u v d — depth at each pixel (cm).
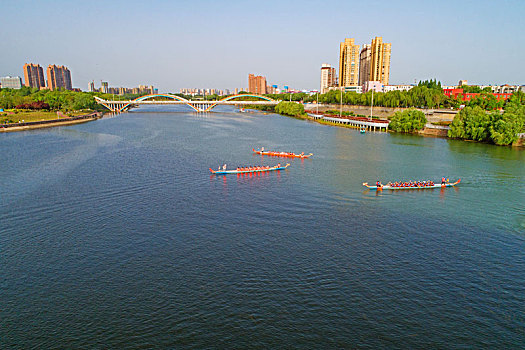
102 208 6353
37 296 3972
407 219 6022
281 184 7944
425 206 6631
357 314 3722
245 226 5647
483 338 3431
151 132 17025
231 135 16175
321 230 5541
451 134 14625
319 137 15438
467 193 7425
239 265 4559
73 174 8562
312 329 3519
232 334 3450
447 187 7838
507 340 3409
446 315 3722
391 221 5928
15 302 3878
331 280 4272
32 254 4800
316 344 3344
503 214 6288
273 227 5625
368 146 13012
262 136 15825
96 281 4228
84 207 6394
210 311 3744
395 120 17125
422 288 4144
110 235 5322
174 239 5209
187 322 3594
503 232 5569
